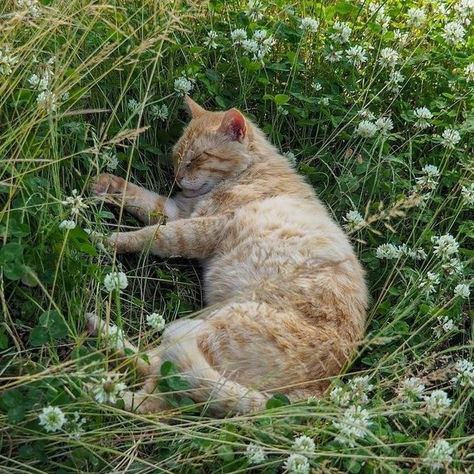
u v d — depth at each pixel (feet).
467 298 5.58
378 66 6.38
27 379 4.46
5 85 4.99
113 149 5.70
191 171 5.91
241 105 6.18
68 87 5.08
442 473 4.67
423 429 4.99
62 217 4.97
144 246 5.57
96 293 5.13
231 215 5.74
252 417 4.62
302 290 5.29
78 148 5.50
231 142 5.94
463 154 6.12
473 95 6.29
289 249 5.49
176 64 6.17
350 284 5.41
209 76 6.12
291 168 6.03
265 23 6.42
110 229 5.72
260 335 5.04
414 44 6.57
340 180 5.96
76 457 4.54
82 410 4.59
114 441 4.66
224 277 5.57
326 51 6.22
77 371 4.50
